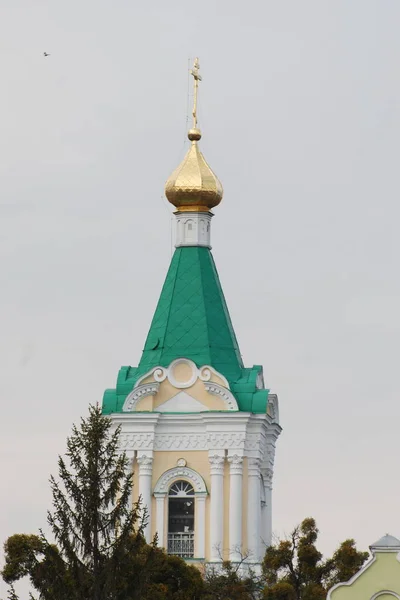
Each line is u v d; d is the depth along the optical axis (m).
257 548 145.12
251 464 146.12
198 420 146.25
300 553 132.38
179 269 149.88
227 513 145.50
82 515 117.44
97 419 119.56
